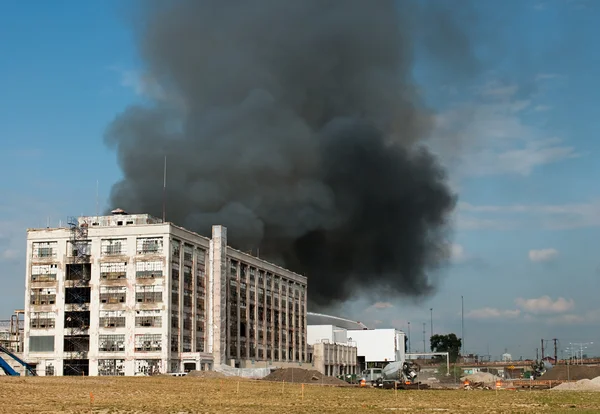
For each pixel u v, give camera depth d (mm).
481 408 74688
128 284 156375
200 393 97125
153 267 155750
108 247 159000
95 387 104375
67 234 160875
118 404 75000
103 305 157000
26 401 77250
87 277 159000
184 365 157500
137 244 157375
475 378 166625
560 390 120250
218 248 175750
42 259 161750
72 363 157000
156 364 152250
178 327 157500
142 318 154625
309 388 117500
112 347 155000
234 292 185375
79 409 67938
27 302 160875
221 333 172125
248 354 191250
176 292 158125
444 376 173125
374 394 101125
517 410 72125
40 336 159125
